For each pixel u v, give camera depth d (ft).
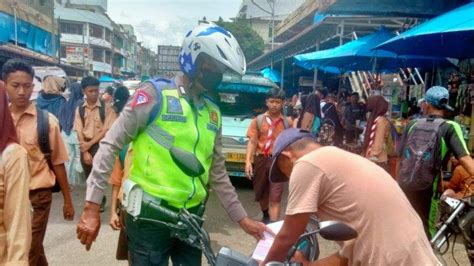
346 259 7.55
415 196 15.28
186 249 8.49
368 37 33.35
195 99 8.13
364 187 6.89
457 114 27.99
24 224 6.50
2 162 6.53
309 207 6.86
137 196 7.70
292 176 7.17
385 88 46.47
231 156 25.86
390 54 31.71
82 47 182.19
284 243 7.14
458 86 29.32
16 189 6.54
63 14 198.80
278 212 18.03
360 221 6.84
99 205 7.75
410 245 6.77
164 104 7.74
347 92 58.03
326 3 27.22
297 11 72.74
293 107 51.70
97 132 21.12
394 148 19.17
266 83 29.84
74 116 22.86
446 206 13.00
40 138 11.03
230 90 29.58
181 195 7.79
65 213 11.96
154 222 7.68
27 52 72.49
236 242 17.88
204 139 8.11
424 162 14.84
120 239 10.48
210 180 9.03
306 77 78.43
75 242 17.12
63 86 24.17
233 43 7.95
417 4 27.09
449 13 18.76
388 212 6.84
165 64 155.63
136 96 7.73
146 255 7.95
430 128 14.92
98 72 210.59
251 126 19.27
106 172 7.79
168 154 7.72
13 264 6.22
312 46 56.24
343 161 7.09
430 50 25.31
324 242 18.15
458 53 25.75
